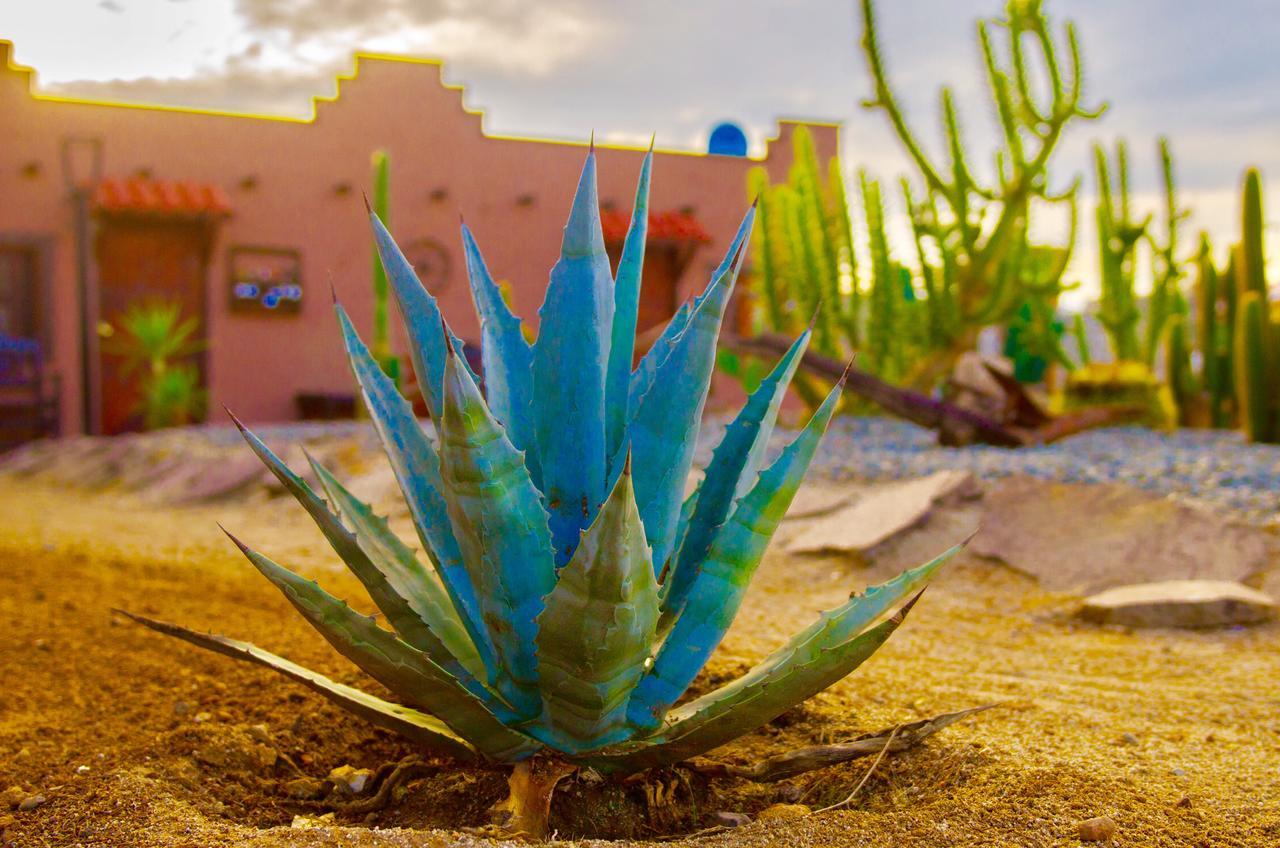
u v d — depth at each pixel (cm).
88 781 232
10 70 1631
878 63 948
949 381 1099
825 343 1055
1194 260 1122
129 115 1694
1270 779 230
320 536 724
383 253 237
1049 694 325
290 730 273
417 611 228
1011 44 959
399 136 1814
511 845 186
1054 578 542
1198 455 776
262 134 1761
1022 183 971
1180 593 473
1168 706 313
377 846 184
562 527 225
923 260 999
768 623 451
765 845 194
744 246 225
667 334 246
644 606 194
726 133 1906
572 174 1877
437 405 235
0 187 1631
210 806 227
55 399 1644
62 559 554
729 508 237
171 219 1686
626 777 229
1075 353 1766
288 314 1777
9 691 306
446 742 228
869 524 621
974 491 642
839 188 1046
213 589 476
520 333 239
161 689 308
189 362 1734
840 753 243
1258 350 884
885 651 405
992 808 209
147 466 1103
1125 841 193
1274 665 390
